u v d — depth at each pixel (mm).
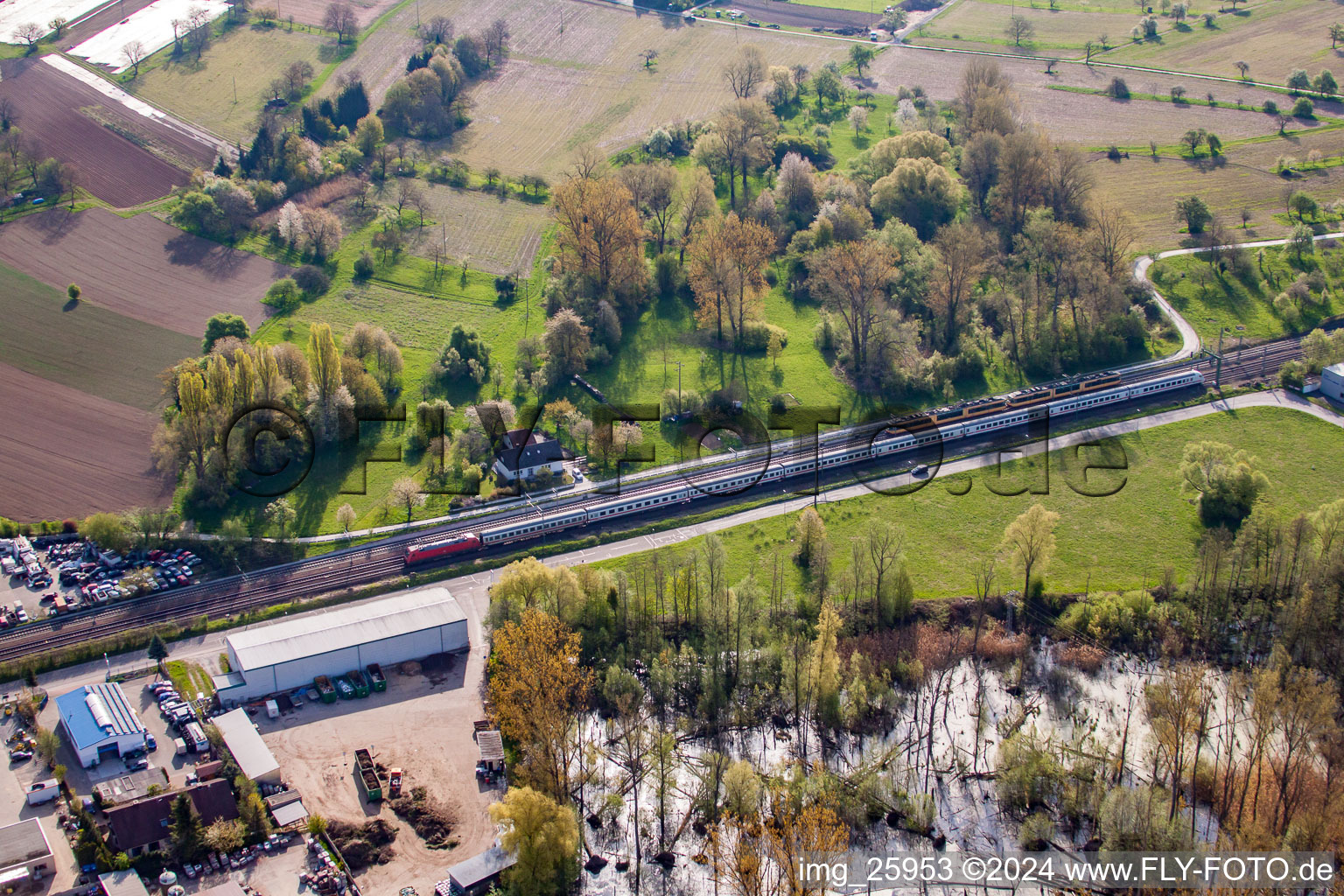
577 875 185375
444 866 185500
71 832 187750
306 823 192000
